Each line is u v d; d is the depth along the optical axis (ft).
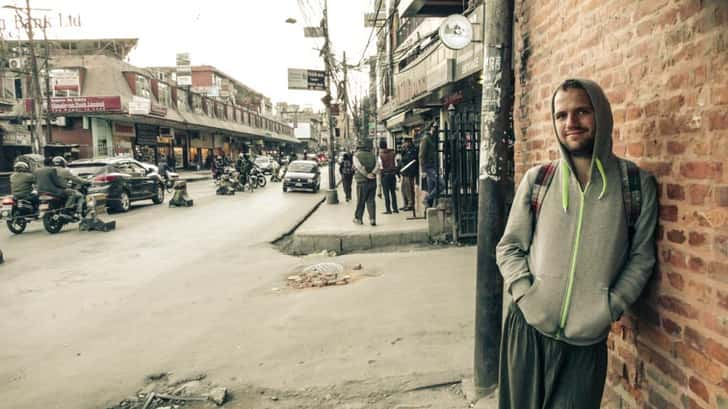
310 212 44.62
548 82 9.95
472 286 17.57
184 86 138.00
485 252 9.77
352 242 27.86
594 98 5.84
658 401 6.73
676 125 6.09
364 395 10.54
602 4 7.79
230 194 65.82
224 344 13.74
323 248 27.96
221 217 42.93
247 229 35.88
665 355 6.52
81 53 124.88
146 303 18.34
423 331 13.51
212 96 170.81
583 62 8.48
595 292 5.88
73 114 96.07
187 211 47.98
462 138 26.78
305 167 71.72
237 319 15.81
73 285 21.40
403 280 18.94
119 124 109.81
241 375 11.82
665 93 6.29
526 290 6.22
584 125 5.91
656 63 6.46
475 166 26.96
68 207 36.63
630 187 6.12
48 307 18.24
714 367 5.60
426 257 23.04
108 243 31.50
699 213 5.73
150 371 12.34
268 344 13.46
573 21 8.80
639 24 6.81
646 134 6.72
